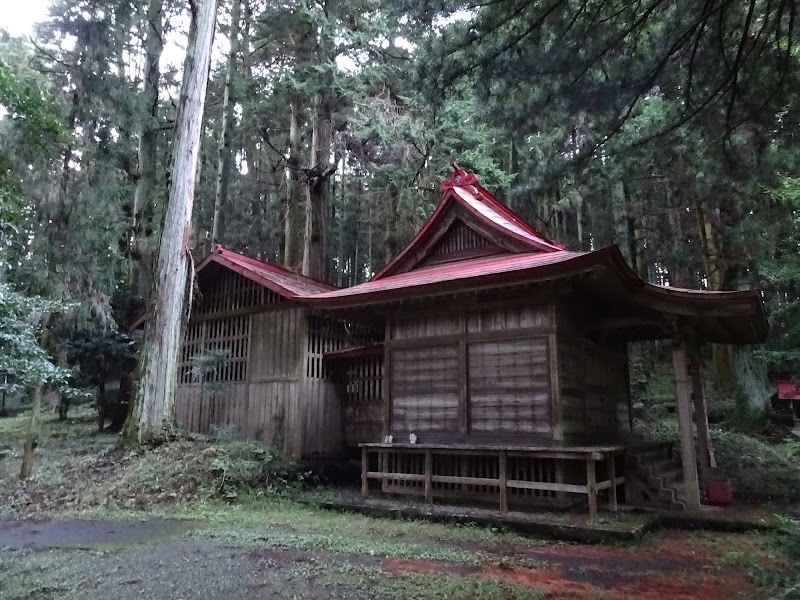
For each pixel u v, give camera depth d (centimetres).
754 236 1675
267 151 3116
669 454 1349
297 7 1767
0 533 853
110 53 1817
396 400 1166
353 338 1566
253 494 1147
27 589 561
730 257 1909
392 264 1320
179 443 1287
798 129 859
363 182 2514
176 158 1401
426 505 1012
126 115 1769
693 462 985
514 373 1031
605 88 806
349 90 1797
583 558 721
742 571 657
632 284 1003
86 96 1700
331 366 1480
